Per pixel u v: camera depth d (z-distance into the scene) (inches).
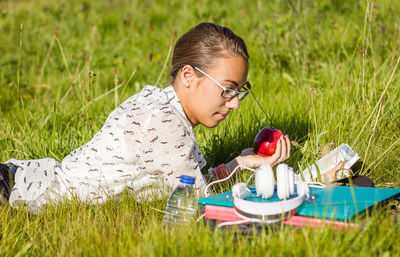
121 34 293.4
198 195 92.1
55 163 98.9
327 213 71.5
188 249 69.0
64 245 78.4
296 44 193.2
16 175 97.2
